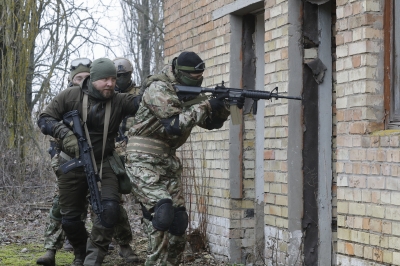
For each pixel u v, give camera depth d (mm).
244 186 6746
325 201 5547
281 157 5582
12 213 9859
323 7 5547
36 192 11938
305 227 5508
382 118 4492
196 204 7316
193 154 7551
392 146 4188
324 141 5570
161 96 4723
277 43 5676
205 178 7250
